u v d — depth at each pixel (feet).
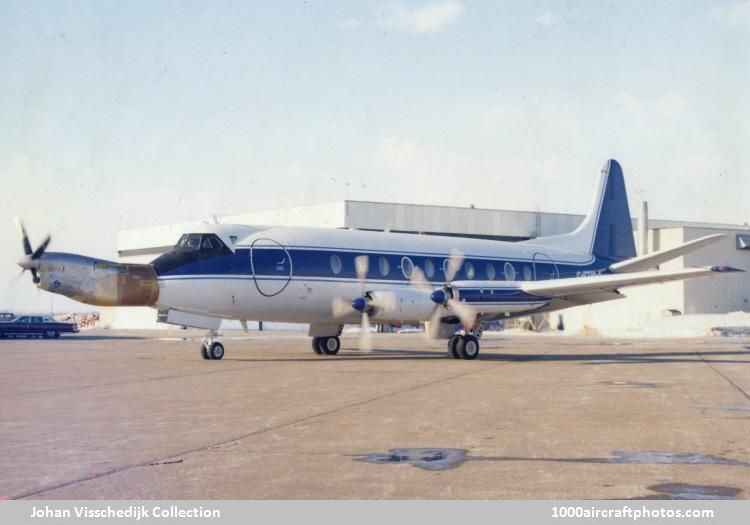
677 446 35.88
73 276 83.25
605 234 127.65
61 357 101.65
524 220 230.27
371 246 99.35
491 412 46.85
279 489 28.22
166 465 32.04
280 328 262.06
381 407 49.11
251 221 231.50
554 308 105.60
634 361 92.32
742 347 131.34
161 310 89.45
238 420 43.70
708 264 216.95
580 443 36.65
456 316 94.94
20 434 39.24
